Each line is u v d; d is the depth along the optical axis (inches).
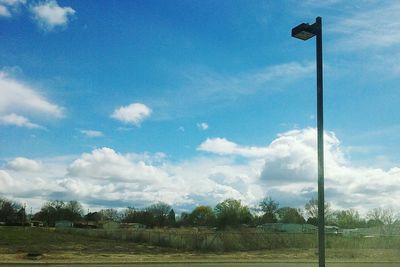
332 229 4040.4
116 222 5575.8
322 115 516.7
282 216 4901.6
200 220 5383.9
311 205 4805.6
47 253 1697.8
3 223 5447.8
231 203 4899.1
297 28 536.4
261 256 1770.4
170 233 2364.7
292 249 2228.1
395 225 3821.4
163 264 1302.9
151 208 5610.2
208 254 1840.6
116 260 1428.4
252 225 4724.4
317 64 527.5
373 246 2487.7
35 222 5600.4
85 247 2100.1
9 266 1170.6
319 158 509.4
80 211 6200.8
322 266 493.0
